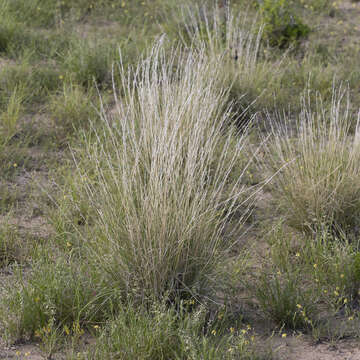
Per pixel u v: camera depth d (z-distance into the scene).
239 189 6.93
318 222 6.00
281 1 11.76
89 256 5.40
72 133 8.45
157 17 13.56
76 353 4.52
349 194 6.14
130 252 5.02
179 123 5.96
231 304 5.16
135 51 10.98
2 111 8.75
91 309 4.90
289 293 5.00
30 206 6.72
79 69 10.20
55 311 4.78
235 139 7.79
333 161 6.24
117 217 5.17
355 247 5.88
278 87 9.51
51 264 5.24
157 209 4.90
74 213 6.43
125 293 5.06
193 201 5.04
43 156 7.87
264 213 6.60
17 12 12.88
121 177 5.57
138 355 4.38
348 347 4.66
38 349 4.62
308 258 5.74
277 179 6.68
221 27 11.27
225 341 4.63
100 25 13.23
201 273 5.00
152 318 4.82
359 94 9.64
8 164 7.47
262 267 5.64
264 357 4.52
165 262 4.93
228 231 6.17
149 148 6.03
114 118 8.63
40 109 9.05
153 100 6.10
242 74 9.18
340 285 5.25
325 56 11.38
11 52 11.08
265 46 11.49
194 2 12.86
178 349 4.46
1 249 5.84
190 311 5.01
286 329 4.92
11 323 4.73
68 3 14.09
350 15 13.78
